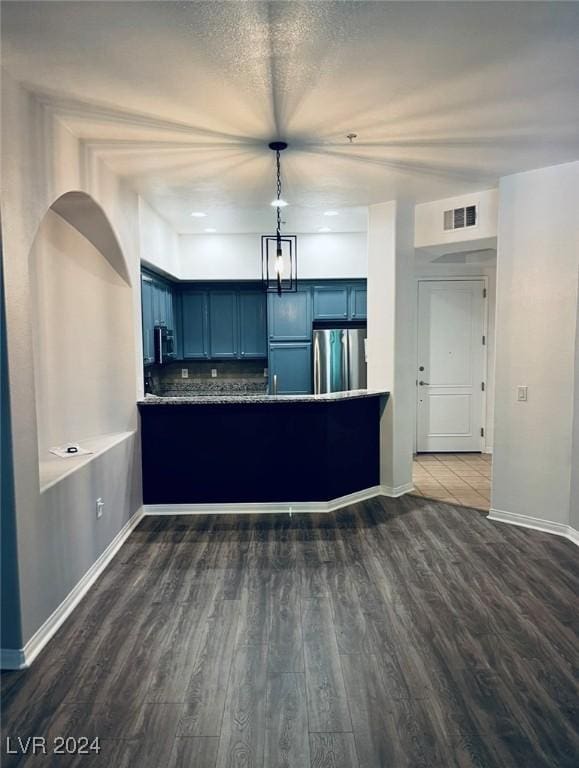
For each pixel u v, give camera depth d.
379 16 1.92
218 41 2.08
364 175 3.87
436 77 2.39
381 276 4.79
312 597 2.97
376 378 4.91
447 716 2.04
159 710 2.07
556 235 3.74
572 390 3.75
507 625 2.67
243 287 6.65
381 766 1.80
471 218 4.45
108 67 2.26
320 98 2.58
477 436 6.83
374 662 2.37
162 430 4.37
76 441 3.70
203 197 4.45
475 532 3.96
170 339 5.91
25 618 2.38
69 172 2.93
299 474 4.44
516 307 3.99
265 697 2.15
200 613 2.80
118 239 3.80
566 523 3.85
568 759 1.83
